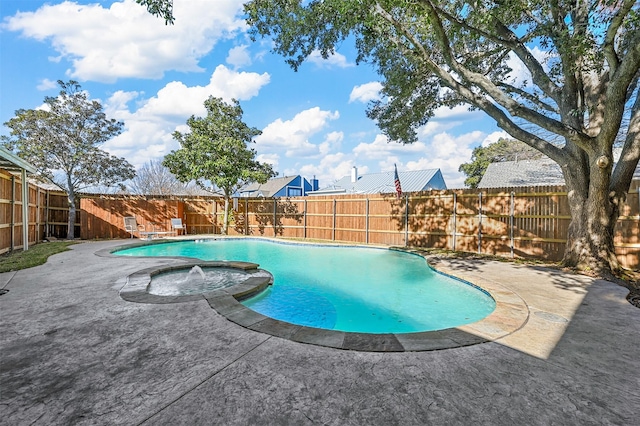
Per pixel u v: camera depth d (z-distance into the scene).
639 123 6.73
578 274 6.70
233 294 5.11
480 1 5.67
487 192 10.08
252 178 16.02
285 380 2.44
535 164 18.77
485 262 8.46
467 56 9.62
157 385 2.36
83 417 1.98
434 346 3.10
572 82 7.05
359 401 2.16
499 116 7.52
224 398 2.19
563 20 6.57
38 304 4.43
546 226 8.85
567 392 2.29
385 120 12.14
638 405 2.14
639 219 7.48
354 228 13.72
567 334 3.41
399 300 6.03
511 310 4.25
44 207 13.54
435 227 11.39
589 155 6.63
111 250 10.19
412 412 2.04
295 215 15.52
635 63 5.27
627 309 4.29
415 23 7.29
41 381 2.41
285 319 5.05
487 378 2.49
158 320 3.81
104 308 4.27
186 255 11.31
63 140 13.41
